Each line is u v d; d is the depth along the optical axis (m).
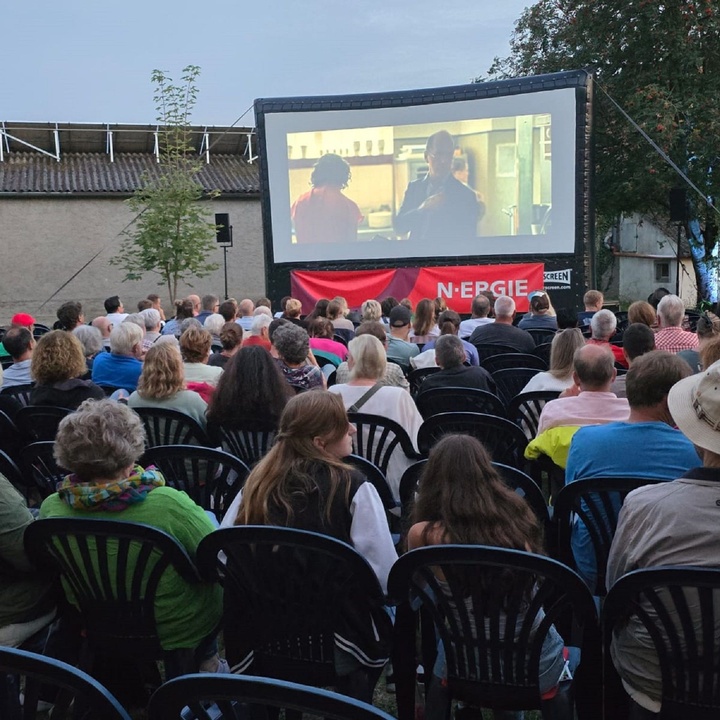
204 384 4.61
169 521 2.40
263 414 3.79
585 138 11.52
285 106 12.48
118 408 2.43
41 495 3.87
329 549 2.17
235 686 1.46
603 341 5.64
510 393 5.89
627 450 2.73
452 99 11.95
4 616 2.47
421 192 12.25
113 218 19.56
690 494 1.99
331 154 12.47
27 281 19.30
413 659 2.51
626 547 2.10
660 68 15.78
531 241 11.92
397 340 6.50
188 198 16.30
